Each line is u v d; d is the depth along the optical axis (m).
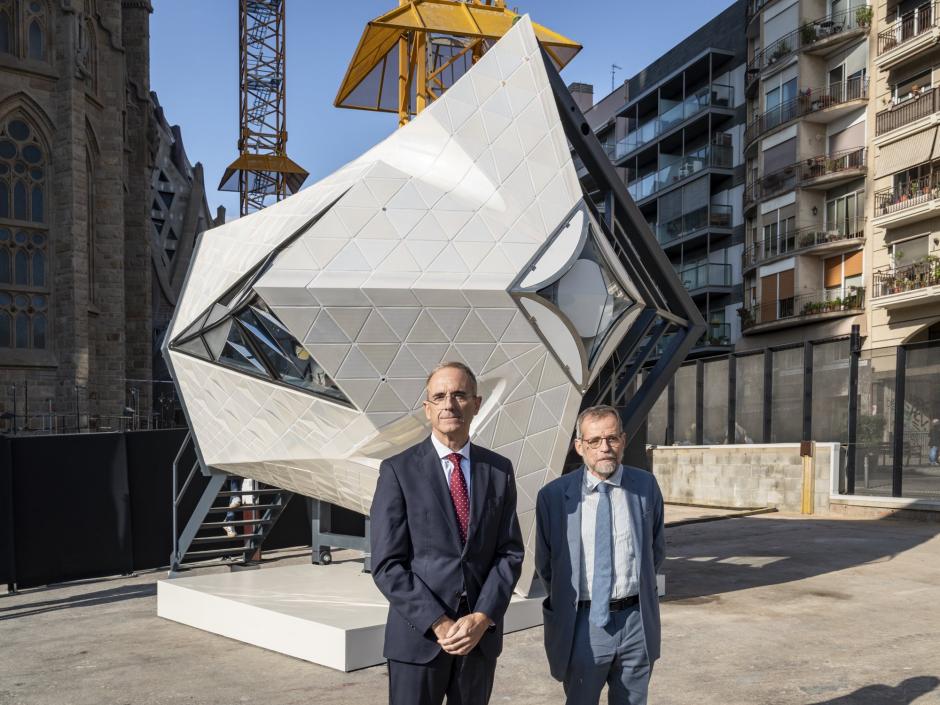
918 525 14.05
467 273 6.94
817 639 6.55
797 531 13.60
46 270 29.75
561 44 17.23
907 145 26.39
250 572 8.76
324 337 6.68
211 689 5.43
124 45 39.69
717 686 5.29
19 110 29.16
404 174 7.40
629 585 3.30
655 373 9.45
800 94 30.83
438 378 3.04
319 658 6.04
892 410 15.93
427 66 19.11
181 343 8.43
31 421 28.59
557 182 7.62
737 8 38.72
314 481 8.28
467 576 2.95
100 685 5.61
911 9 26.58
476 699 2.96
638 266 9.12
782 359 18.12
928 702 4.89
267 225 7.82
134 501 11.54
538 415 7.41
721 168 38.44
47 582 10.48
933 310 25.33
